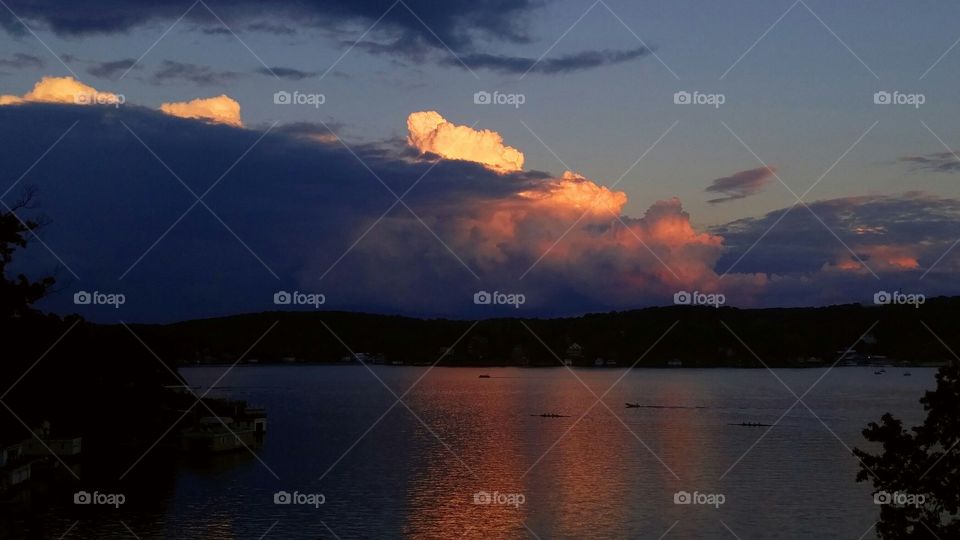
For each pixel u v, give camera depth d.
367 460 121.25
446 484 102.62
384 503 92.31
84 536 77.81
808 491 96.75
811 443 137.38
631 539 77.81
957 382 43.66
